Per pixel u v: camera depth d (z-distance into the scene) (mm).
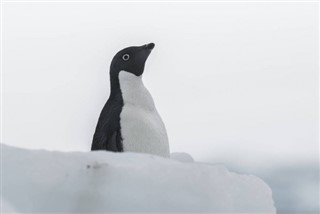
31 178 4406
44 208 4352
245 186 4797
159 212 4348
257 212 4766
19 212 4297
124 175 4406
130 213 4332
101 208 4344
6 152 4562
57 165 4477
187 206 4391
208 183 4523
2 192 4383
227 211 4531
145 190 4383
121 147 7363
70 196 4367
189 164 4637
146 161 4645
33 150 4586
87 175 4410
